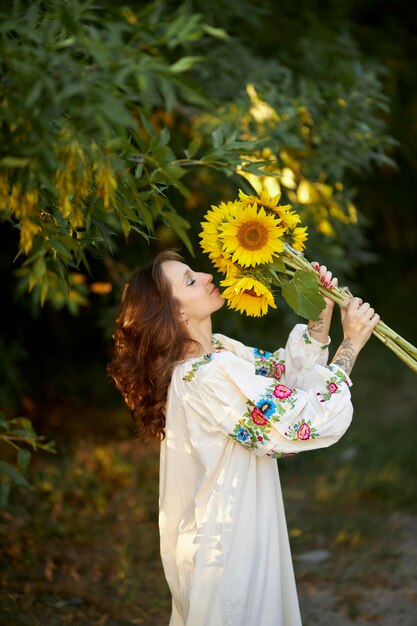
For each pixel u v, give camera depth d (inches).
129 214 86.5
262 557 90.5
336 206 161.8
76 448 216.5
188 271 96.2
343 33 196.7
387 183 322.7
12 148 71.8
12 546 155.7
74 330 270.4
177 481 93.9
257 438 88.2
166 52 159.0
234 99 160.9
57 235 91.3
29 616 132.1
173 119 174.7
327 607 144.9
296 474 220.8
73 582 148.1
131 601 143.5
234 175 127.2
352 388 289.6
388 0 274.8
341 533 177.3
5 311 248.8
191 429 90.8
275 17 198.2
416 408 271.9
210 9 165.6
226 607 87.4
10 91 71.2
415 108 284.8
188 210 208.4
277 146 143.6
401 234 343.9
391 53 263.1
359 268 345.4
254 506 90.7
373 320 94.7
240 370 88.8
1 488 103.6
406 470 217.9
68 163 73.6
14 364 235.0
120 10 92.4
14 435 107.3
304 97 152.0
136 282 96.7
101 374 269.9
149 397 95.1
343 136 151.3
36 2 83.1
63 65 72.1
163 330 94.0
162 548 95.3
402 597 147.5
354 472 215.5
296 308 93.0
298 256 94.8
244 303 93.7
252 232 90.4
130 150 83.2
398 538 176.9
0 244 215.8
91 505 183.5
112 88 72.4
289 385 96.0
